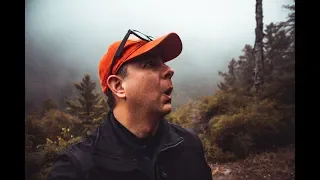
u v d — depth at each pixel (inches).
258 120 67.0
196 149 30.0
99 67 27.7
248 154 64.3
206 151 64.6
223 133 65.6
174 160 27.1
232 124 65.8
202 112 69.3
